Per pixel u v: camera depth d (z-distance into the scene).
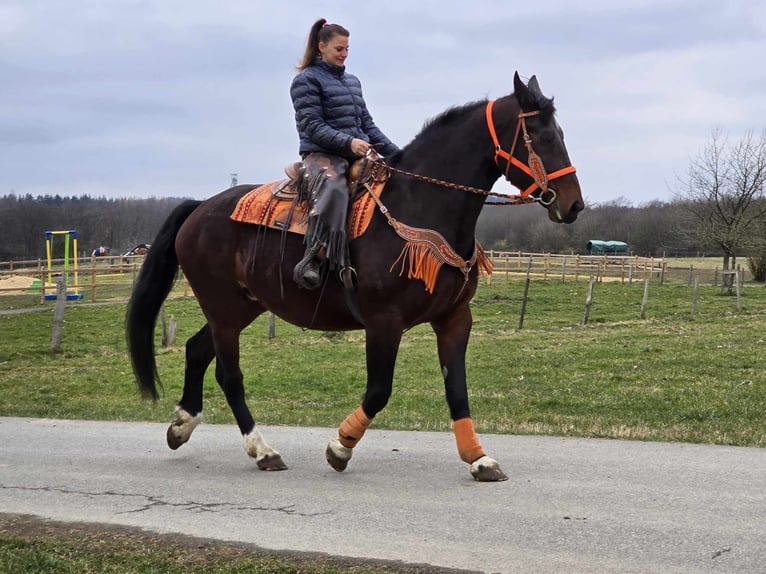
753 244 37.56
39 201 87.00
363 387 12.81
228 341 6.44
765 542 4.30
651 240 59.12
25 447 7.11
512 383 12.25
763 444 6.88
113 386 13.23
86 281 40.44
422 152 5.62
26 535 4.74
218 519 4.91
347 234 5.58
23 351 18.11
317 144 5.89
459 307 5.74
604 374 13.00
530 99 5.29
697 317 23.77
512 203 5.45
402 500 5.22
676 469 5.90
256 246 6.12
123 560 4.31
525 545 4.35
